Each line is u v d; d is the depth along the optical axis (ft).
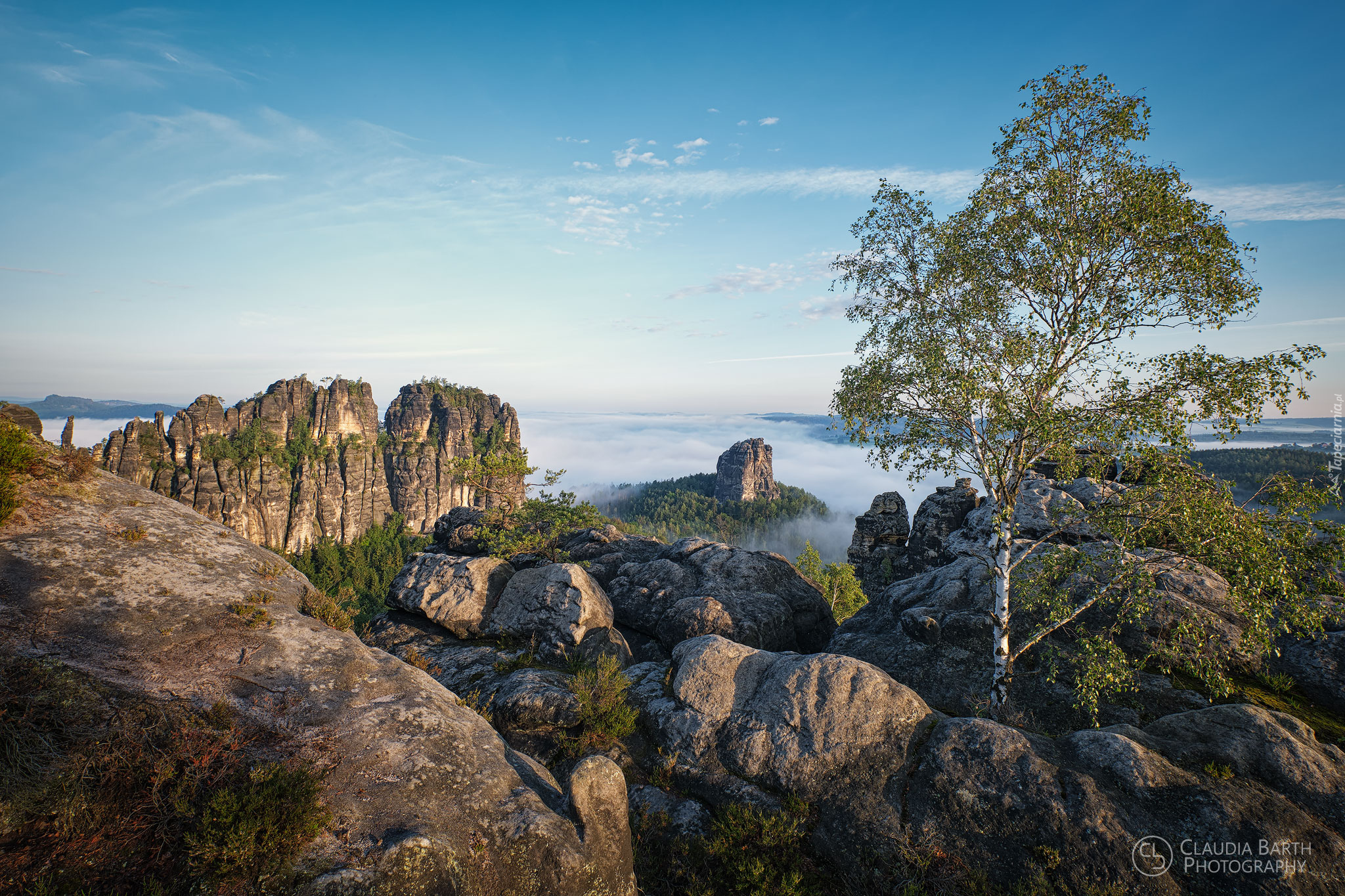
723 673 55.42
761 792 46.70
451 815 30.04
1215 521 47.52
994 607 57.62
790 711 49.90
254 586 38.24
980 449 62.03
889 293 71.05
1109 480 81.46
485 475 100.37
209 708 28.58
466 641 80.07
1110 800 39.22
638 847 43.32
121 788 24.35
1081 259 56.39
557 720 53.72
